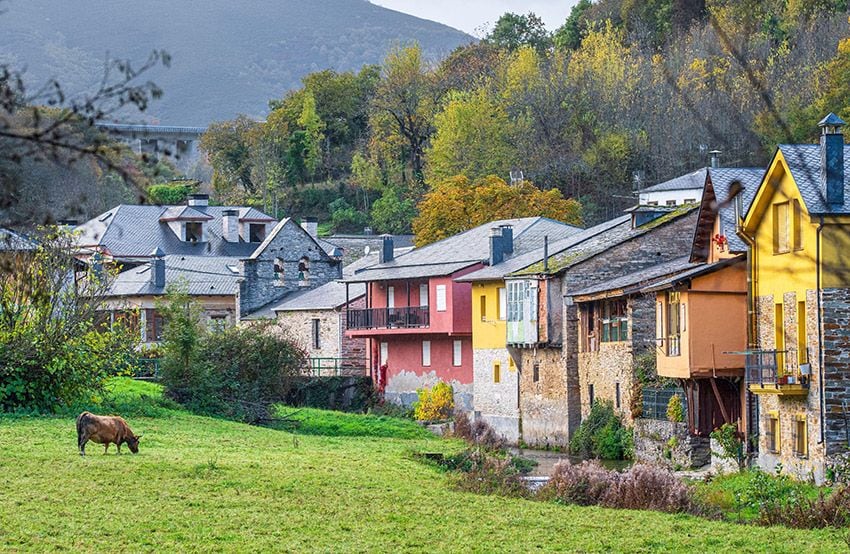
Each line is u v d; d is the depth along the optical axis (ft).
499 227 225.56
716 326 139.33
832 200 115.14
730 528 91.15
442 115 368.27
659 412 160.35
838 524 93.97
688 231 195.00
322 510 94.79
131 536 82.02
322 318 259.39
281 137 441.68
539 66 379.76
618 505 103.30
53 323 152.15
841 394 117.08
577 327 190.29
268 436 154.40
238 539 82.33
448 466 129.39
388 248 252.62
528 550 81.25
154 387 185.16
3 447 120.37
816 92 144.97
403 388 240.32
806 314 120.16
